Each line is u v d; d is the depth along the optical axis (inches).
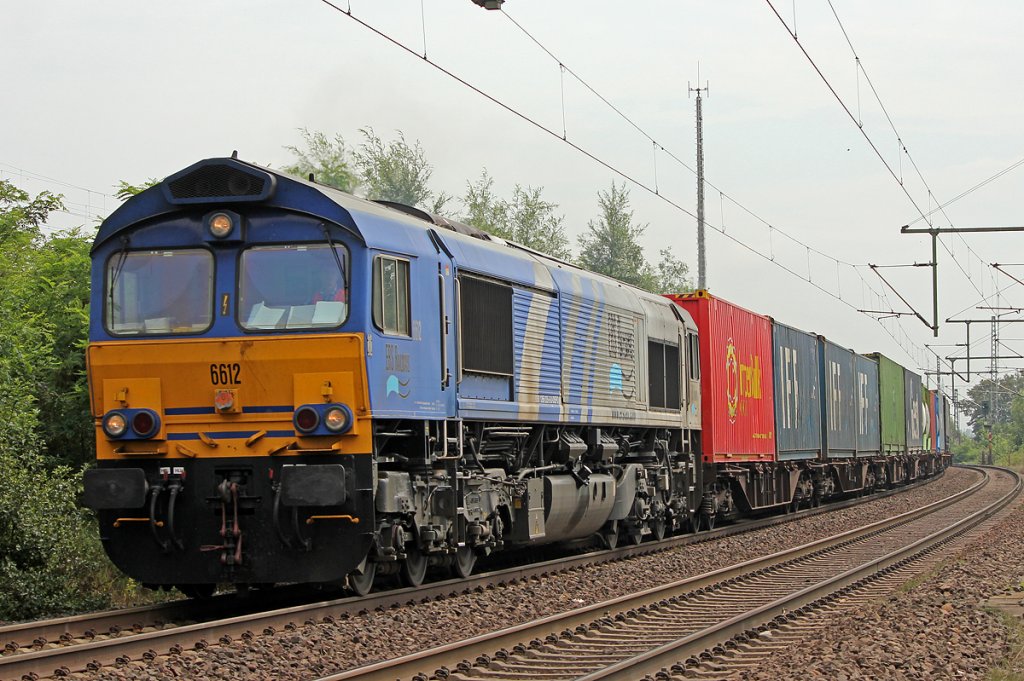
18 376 643.5
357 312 452.8
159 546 461.1
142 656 359.6
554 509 636.1
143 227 472.1
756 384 1087.0
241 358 453.1
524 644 403.9
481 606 489.1
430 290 510.6
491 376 574.6
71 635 405.7
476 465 563.8
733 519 1162.6
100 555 586.6
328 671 355.6
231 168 462.0
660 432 849.5
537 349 628.4
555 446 665.6
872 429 1660.9
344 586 492.1
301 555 453.7
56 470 581.3
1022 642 426.0
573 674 361.7
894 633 428.8
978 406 4630.9
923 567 687.7
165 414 460.1
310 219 460.4
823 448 1368.1
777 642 422.0
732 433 995.9
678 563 693.3
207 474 456.1
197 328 460.8
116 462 466.3
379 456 480.4
